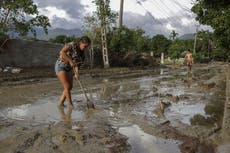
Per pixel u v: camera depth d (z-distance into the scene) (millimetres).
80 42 7246
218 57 59750
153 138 5453
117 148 4750
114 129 5867
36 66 20000
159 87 13250
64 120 6453
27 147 4660
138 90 12070
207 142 5234
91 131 5457
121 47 28250
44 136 5094
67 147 4602
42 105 8242
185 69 32375
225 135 5477
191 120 6879
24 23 16516
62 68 7527
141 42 47156
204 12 10305
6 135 5348
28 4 15898
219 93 11266
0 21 15930
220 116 7340
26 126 5977
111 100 9359
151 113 7477
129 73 22891
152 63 33688
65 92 7832
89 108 7793
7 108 7797
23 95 10062
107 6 25906
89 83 14539
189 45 68688
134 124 6348
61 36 38969
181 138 5457
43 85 13094
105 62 26094
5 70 16688
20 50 18812
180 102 9180
